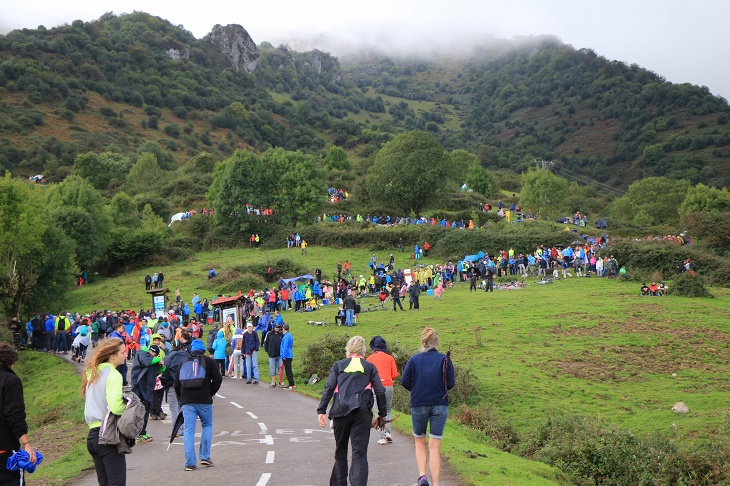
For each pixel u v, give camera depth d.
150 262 87.00
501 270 67.56
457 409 27.16
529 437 21.38
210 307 55.94
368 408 11.08
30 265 58.75
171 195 142.00
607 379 32.34
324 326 46.16
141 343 36.19
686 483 18.05
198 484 12.41
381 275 64.94
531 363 34.25
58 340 45.44
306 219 100.94
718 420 25.25
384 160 114.50
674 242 70.38
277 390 28.17
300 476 12.78
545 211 115.62
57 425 23.88
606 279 62.00
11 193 57.69
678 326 41.69
